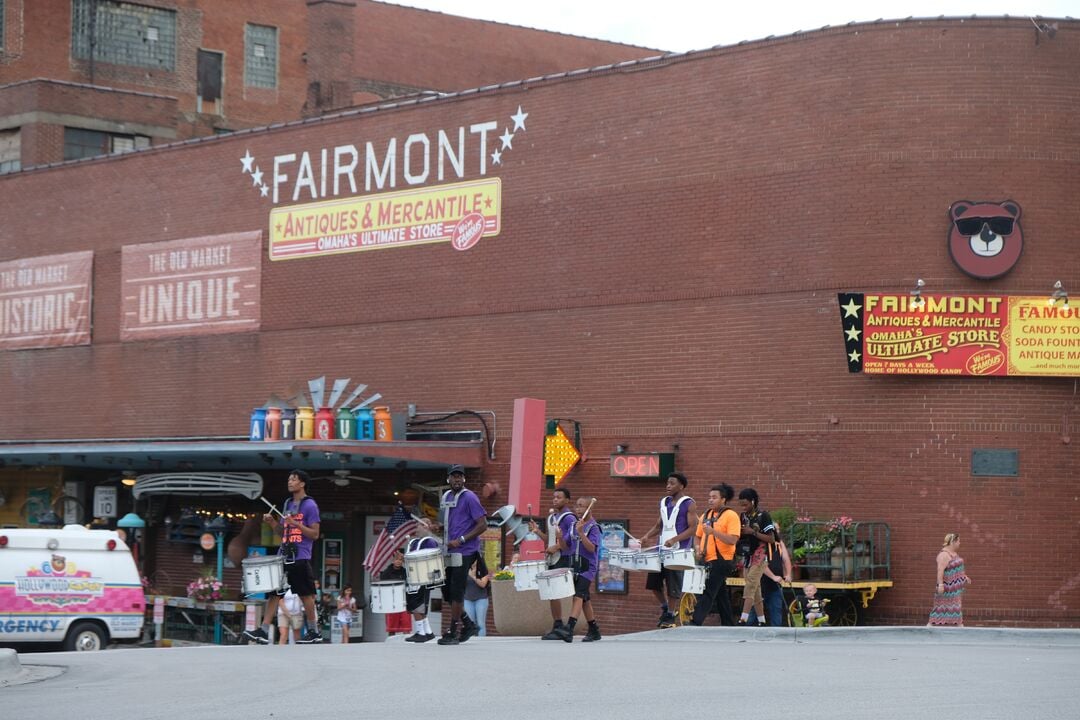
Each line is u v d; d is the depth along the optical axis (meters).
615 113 27.75
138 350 35.19
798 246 25.34
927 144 24.58
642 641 19.89
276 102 54.31
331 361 31.64
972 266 24.33
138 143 46.25
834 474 24.73
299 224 32.44
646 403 26.88
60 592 23.44
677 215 26.78
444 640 18.47
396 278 30.77
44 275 37.25
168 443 29.39
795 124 25.50
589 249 27.91
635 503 26.98
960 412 24.20
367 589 30.73
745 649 17.44
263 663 16.30
